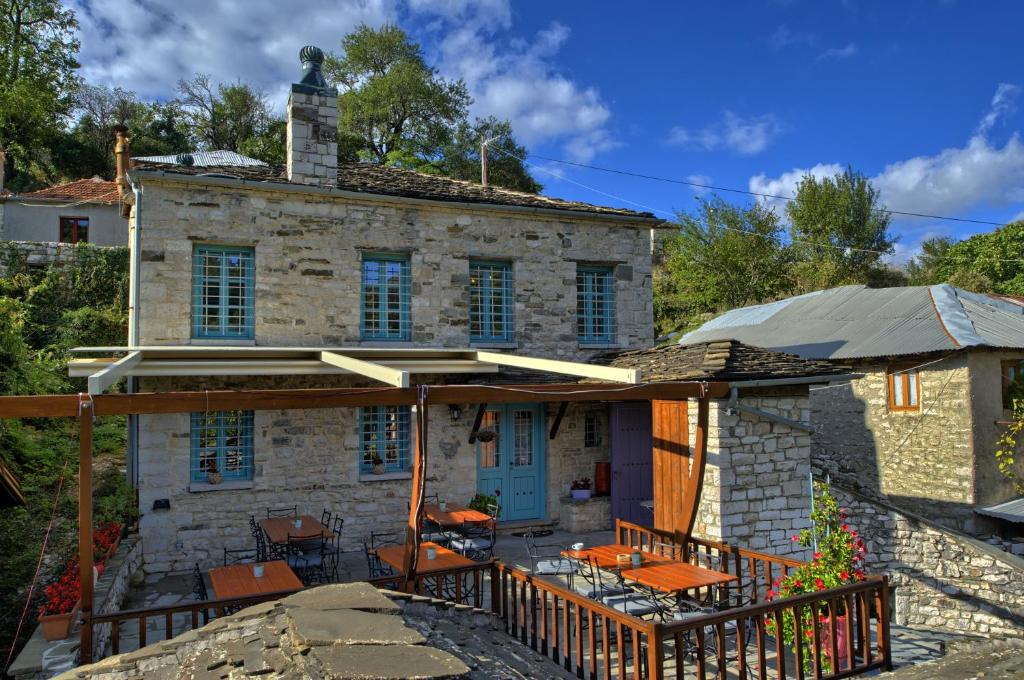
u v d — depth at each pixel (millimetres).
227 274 11578
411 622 5090
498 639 6539
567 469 13742
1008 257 36562
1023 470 13789
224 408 6465
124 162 11898
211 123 42406
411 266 12773
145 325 10766
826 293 20156
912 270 39906
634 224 14695
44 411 5895
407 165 36031
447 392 7336
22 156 35312
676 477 10680
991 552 11703
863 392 15781
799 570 7766
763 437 10336
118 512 10273
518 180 38500
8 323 13586
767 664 7469
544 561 9203
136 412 6180
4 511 9977
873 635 9570
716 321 22703
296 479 11461
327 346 11938
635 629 5602
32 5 33500
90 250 20734
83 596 5930
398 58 41344
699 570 8102
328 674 3693
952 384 13961
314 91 12188
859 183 38625
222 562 10852
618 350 14445
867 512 12836
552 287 13969
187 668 4172
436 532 11531
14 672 5816
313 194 11859
